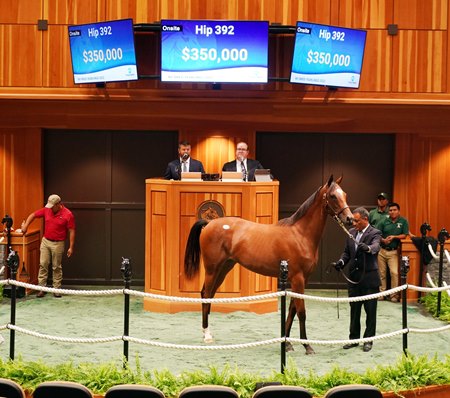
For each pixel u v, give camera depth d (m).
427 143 15.29
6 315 12.84
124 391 6.75
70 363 9.24
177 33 13.27
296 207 15.55
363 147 15.52
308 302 14.28
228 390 6.82
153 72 14.23
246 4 14.12
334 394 6.81
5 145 15.23
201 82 13.63
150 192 13.48
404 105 14.51
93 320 12.59
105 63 13.64
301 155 15.53
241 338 11.55
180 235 13.25
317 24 13.29
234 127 15.07
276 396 6.82
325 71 13.59
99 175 15.52
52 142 15.46
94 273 15.55
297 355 10.69
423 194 15.33
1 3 14.27
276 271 11.12
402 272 9.73
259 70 13.40
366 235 11.13
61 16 14.26
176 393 8.67
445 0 14.34
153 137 15.46
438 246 14.41
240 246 11.28
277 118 14.84
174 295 13.23
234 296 13.20
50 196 14.45
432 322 12.83
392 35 14.33
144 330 11.95
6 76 14.32
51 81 14.30
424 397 9.09
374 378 9.04
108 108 14.70
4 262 14.34
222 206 13.18
